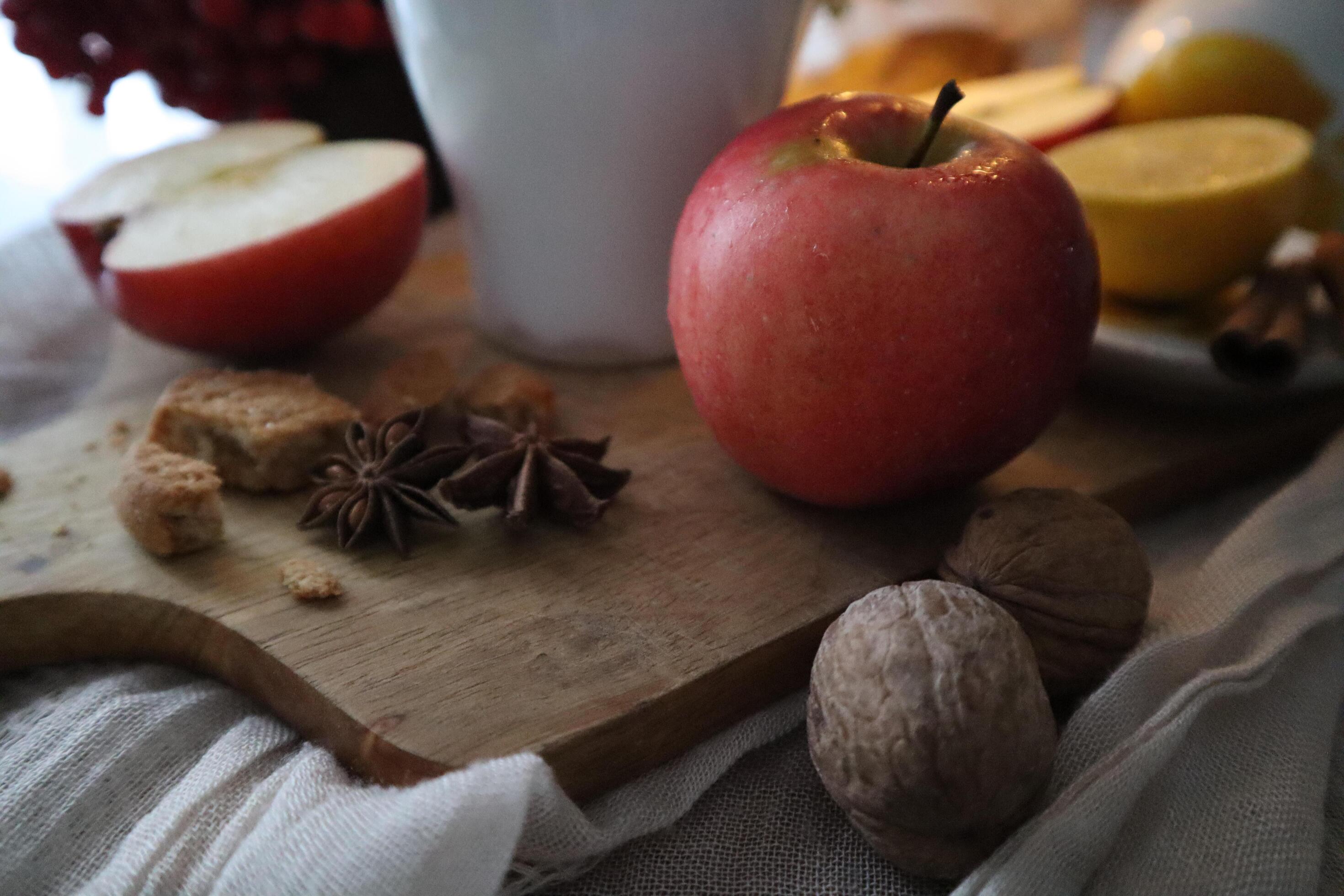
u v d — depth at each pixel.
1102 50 0.48
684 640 0.25
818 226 0.25
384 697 0.24
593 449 0.29
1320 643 0.26
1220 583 0.27
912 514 0.29
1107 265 0.32
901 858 0.23
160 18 0.36
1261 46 0.37
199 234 0.33
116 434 0.32
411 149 0.35
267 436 0.29
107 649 0.27
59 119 0.49
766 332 0.26
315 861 0.22
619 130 0.31
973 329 0.25
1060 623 0.25
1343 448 0.30
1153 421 0.32
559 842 0.23
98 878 0.23
